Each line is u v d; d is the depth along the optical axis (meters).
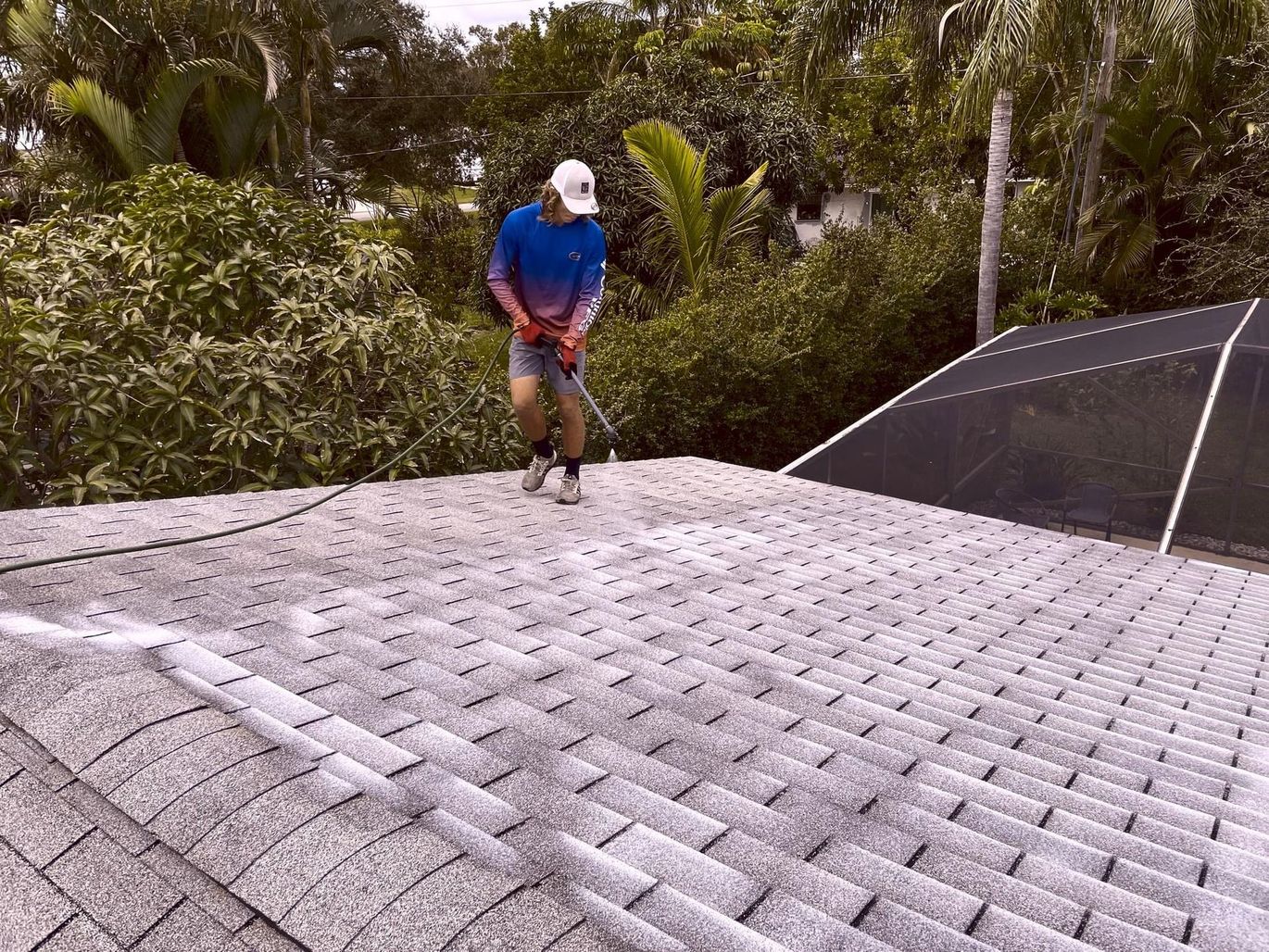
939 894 1.71
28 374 5.22
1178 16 14.25
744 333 13.22
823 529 5.63
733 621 3.62
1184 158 18.56
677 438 12.29
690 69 21.55
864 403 15.84
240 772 1.61
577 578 3.96
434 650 2.87
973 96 13.98
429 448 6.86
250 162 19.09
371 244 7.30
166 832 1.51
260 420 5.96
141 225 6.77
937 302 17.70
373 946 1.24
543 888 1.49
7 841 1.53
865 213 28.97
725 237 17.17
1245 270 17.02
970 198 19.64
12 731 1.84
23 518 3.79
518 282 4.83
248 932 1.32
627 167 19.45
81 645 2.42
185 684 2.21
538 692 2.62
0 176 20.53
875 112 26.77
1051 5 13.98
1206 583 5.39
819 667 3.19
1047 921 1.68
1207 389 8.91
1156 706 3.23
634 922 1.40
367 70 33.53
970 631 3.94
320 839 1.43
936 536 5.80
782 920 1.52
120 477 5.41
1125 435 8.59
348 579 3.52
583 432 5.25
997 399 9.38
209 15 17.25
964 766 2.46
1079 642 3.99
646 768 2.16
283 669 2.51
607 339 12.73
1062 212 21.73
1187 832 2.20
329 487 5.05
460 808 1.79
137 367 5.62
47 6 16.39
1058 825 2.15
